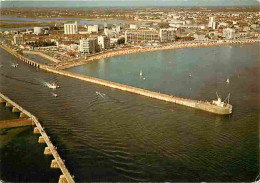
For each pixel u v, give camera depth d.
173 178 164.00
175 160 181.12
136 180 161.50
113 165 175.25
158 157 184.00
